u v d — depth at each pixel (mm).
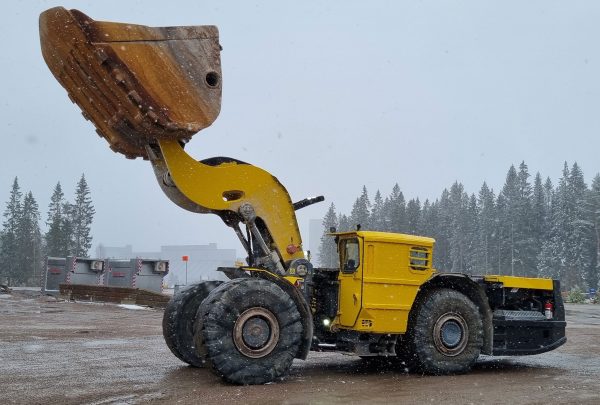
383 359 10305
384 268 8500
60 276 30453
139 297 24281
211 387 7266
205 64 7727
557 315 9766
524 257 78875
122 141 8172
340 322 8625
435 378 8406
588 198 74562
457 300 8852
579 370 9352
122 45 7273
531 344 9531
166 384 7395
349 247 8711
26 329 13938
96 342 11609
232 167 8227
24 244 74438
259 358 7547
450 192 91125
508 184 82938
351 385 7648
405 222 84625
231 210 8203
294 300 7938
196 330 7656
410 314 8766
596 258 72938
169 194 8430
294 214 8531
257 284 7648
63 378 7648
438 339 8695
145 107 7312
